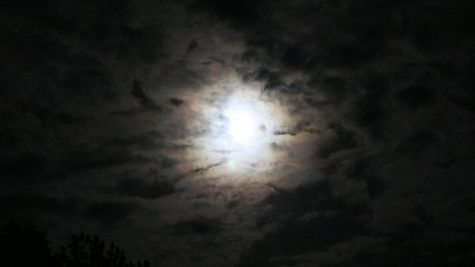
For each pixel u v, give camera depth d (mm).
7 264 9461
